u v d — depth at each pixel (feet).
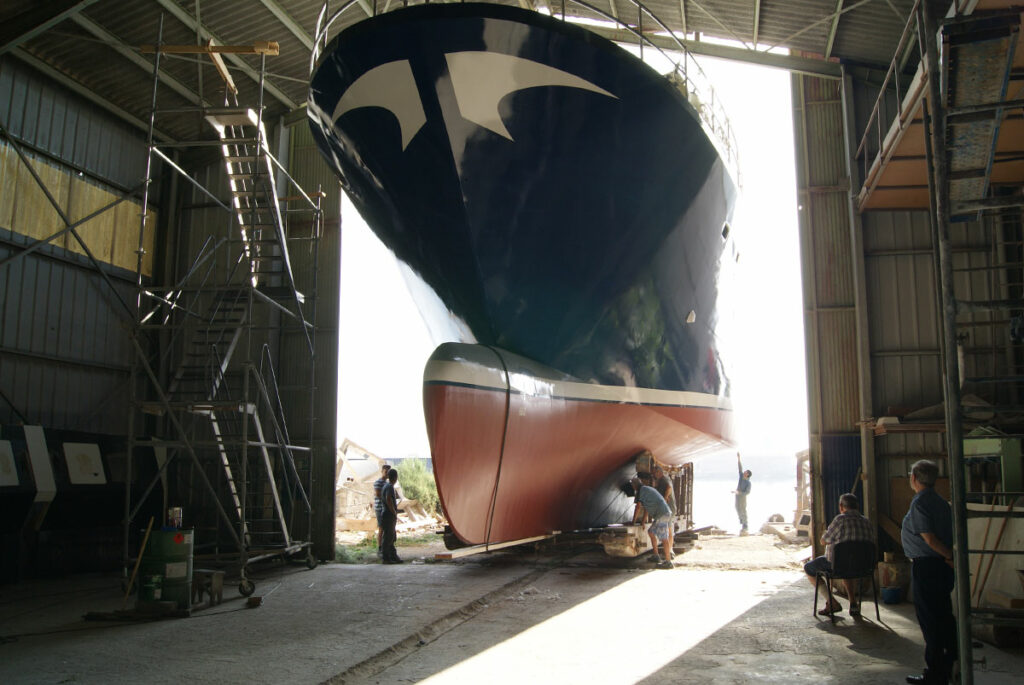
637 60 23.45
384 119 23.41
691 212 28.40
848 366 33.63
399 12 21.29
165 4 31.86
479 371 23.56
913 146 25.71
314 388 36.17
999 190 29.63
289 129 41.37
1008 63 13.74
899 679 14.66
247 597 24.63
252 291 29.37
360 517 55.16
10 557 29.96
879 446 32.53
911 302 32.81
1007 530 19.20
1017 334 23.24
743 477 48.11
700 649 17.17
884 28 31.86
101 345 36.52
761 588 25.26
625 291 27.43
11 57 31.96
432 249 26.27
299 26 36.22
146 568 21.71
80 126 35.60
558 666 15.83
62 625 20.86
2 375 31.60
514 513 26.84
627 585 25.99
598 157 24.43
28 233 32.78
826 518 32.96
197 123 39.75
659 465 33.71
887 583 23.02
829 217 34.81
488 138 22.91
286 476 34.42
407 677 15.28
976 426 26.55
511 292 26.07
